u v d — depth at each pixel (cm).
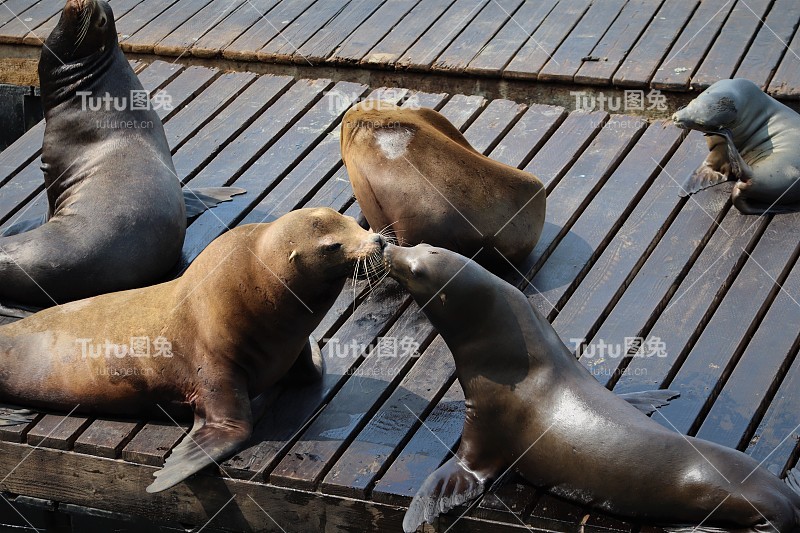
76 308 617
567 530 509
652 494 494
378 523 540
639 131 823
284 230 561
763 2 954
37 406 611
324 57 944
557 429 514
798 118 742
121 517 589
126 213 686
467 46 937
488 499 523
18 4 1094
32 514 608
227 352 575
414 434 577
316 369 616
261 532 563
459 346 538
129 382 587
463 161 667
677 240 713
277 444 572
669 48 903
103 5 698
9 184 819
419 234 666
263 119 877
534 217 679
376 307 676
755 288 666
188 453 554
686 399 582
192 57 981
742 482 482
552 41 931
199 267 583
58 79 709
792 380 600
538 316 542
